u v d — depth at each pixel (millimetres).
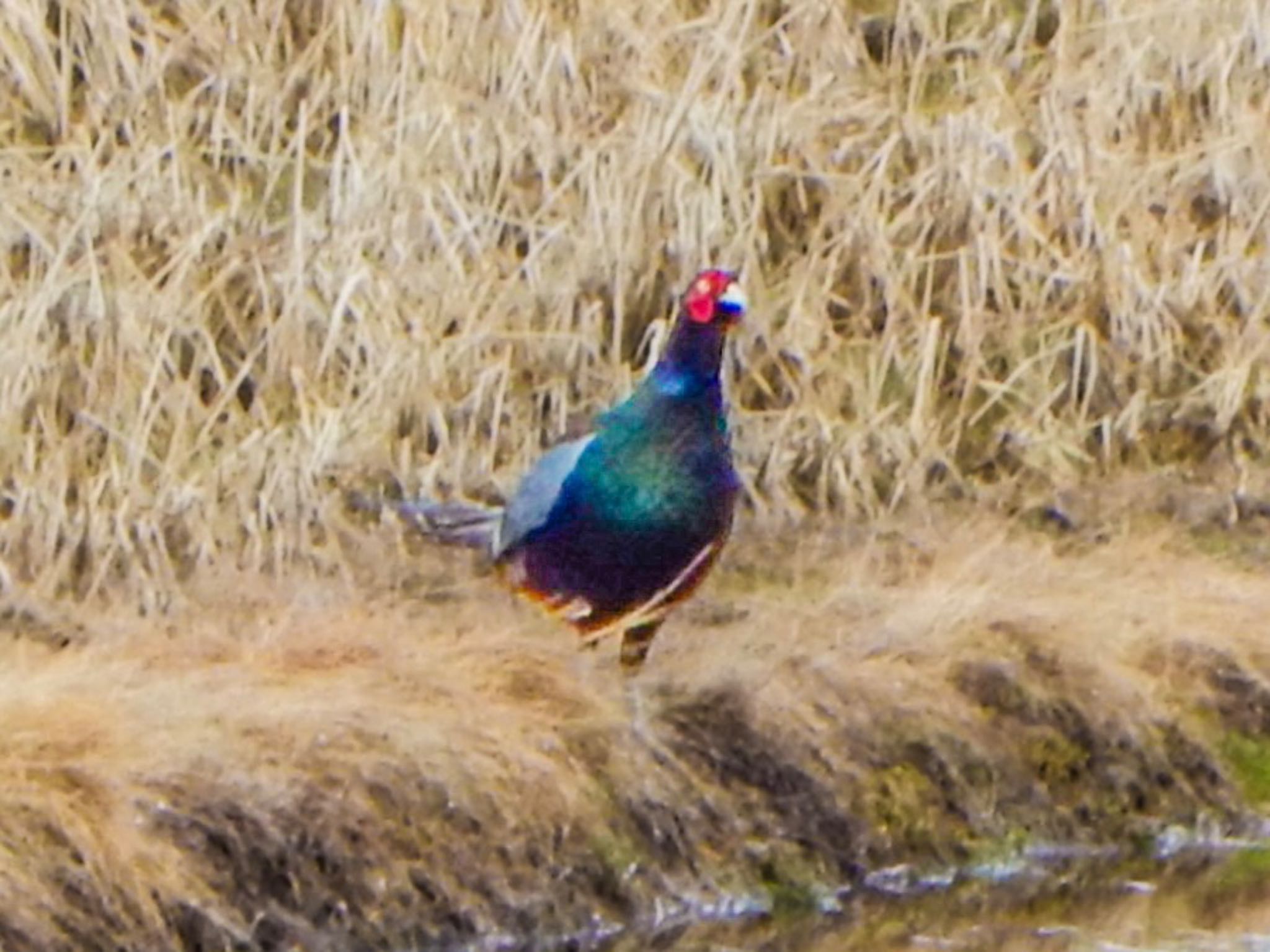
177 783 10484
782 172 15023
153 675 11297
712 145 14836
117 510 12859
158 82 14258
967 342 15039
